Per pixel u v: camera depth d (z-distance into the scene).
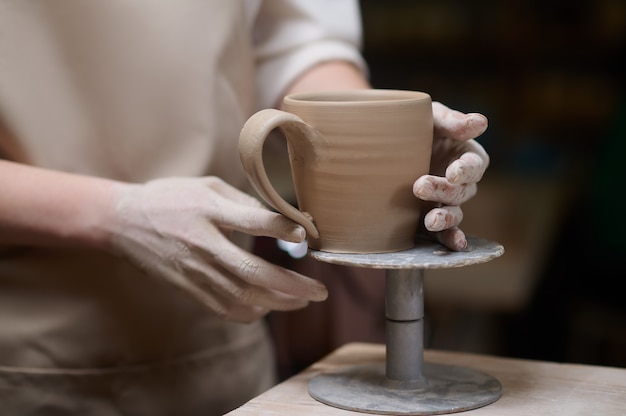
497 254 0.87
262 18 1.34
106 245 1.00
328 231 0.88
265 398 0.92
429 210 0.92
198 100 1.15
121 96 1.11
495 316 2.63
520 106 3.25
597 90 3.17
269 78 1.31
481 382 0.94
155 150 1.14
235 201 0.98
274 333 1.68
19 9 1.07
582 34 3.16
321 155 0.85
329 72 1.28
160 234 0.96
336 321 1.64
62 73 1.09
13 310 1.12
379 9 3.33
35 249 1.11
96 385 1.15
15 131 1.08
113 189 1.00
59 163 1.10
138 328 1.16
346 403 0.88
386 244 0.87
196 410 1.22
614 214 2.38
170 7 1.12
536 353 2.69
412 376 0.92
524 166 2.92
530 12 3.21
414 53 3.32
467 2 3.25
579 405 0.88
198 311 1.20
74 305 1.12
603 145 2.40
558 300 2.69
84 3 1.08
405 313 0.91
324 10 1.32
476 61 3.29
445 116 0.91
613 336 2.41
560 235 2.63
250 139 0.82
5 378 1.12
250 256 0.93
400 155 0.84
